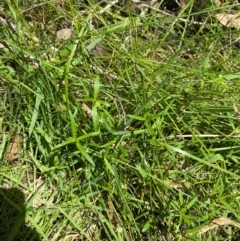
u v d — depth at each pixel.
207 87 0.41
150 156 0.39
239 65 0.45
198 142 0.39
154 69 0.40
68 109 0.36
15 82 0.38
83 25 0.39
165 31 0.44
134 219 0.38
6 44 0.38
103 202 0.38
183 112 0.39
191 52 0.45
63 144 0.36
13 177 0.38
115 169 0.37
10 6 0.38
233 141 0.40
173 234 0.39
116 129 0.38
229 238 0.40
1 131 0.39
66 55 0.39
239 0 0.47
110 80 0.39
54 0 0.42
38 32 0.40
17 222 0.37
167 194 0.39
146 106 0.38
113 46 0.40
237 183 0.40
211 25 0.45
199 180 0.40
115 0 0.43
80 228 0.38
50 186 0.39
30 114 0.39
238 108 0.40
